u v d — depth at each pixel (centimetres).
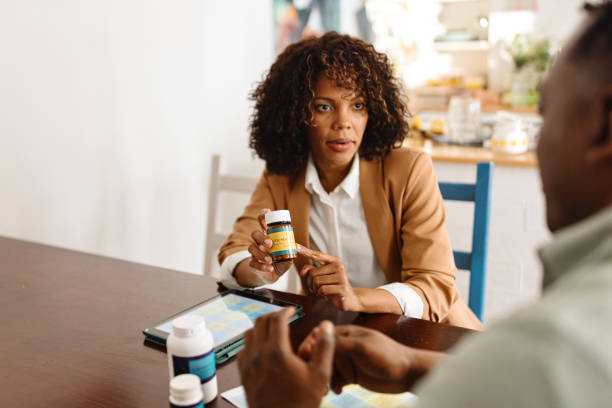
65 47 174
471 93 386
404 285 106
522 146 239
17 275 118
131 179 205
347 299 97
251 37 267
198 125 237
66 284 112
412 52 420
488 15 421
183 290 110
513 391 28
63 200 180
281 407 50
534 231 230
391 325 91
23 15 160
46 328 92
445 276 111
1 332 90
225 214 261
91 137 187
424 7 423
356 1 394
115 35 191
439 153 249
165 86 216
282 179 135
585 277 31
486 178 133
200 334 67
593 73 33
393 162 125
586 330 27
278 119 127
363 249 127
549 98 38
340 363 65
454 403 30
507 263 237
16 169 163
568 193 37
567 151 36
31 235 170
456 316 121
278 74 129
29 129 166
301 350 62
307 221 128
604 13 34
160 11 209
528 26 398
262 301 100
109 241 199
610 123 33
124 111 199
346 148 120
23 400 70
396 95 127
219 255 126
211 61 241
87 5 179
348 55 117
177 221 231
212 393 69
